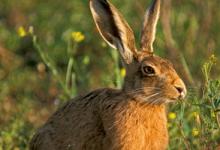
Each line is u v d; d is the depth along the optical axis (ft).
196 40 59.52
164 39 57.36
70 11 65.26
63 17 64.64
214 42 59.47
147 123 42.06
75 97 44.70
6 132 47.78
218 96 41.47
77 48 61.11
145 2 63.72
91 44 61.11
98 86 55.06
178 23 61.16
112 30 43.65
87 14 63.67
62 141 43.78
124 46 42.91
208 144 42.93
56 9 65.82
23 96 55.06
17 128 48.62
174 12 62.08
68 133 43.60
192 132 44.29
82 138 43.19
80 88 54.85
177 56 53.83
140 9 61.87
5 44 63.10
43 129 44.70
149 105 41.91
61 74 58.03
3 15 68.28
